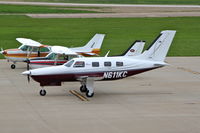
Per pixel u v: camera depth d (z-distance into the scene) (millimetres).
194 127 53312
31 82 84188
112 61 73062
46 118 56719
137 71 74312
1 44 145875
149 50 76188
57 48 92125
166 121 56125
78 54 91938
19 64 109125
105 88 79812
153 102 67875
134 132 50875
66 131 50844
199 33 183000
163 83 85812
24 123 54188
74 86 80688
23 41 106375
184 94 74812
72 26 198875
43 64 87000
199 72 100062
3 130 50938
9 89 76812
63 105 64625
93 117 57656
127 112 60812
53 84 71750
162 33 76062
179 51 136375
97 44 103938
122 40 159750
